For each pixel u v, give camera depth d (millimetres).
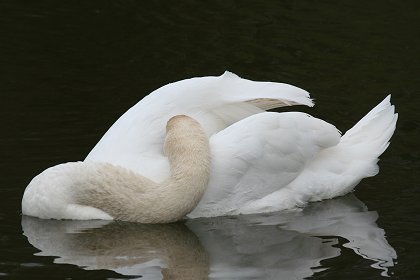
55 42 21828
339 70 20016
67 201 13211
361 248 12258
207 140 13523
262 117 14109
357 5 24516
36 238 12586
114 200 13148
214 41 21938
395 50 21266
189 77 19594
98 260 11805
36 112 17516
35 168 14711
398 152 15734
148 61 20641
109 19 23453
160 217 13148
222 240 12680
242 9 24297
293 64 20391
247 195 13914
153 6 24516
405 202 13930
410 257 11898
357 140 14820
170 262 11781
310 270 11523
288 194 14188
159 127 14078
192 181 13117
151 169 13539
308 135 14250
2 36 22109
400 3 24625
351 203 14109
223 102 14391
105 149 13883
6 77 19578
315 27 22844
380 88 18938
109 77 19672
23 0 24641
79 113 17484
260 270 11547
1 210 13484
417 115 17391
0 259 11836
